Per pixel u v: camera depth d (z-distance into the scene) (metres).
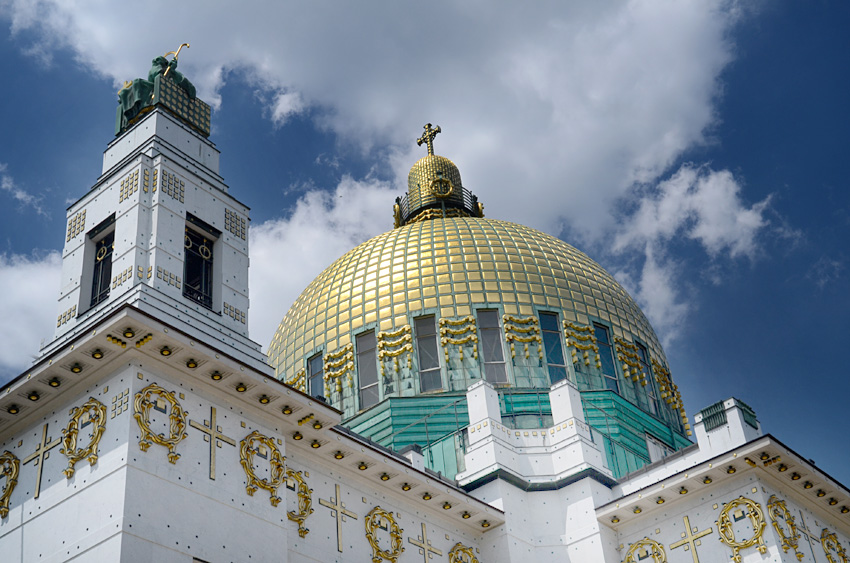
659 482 41.34
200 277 36.62
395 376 55.25
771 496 40.06
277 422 34.72
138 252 34.75
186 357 31.78
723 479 40.56
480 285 57.91
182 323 33.84
